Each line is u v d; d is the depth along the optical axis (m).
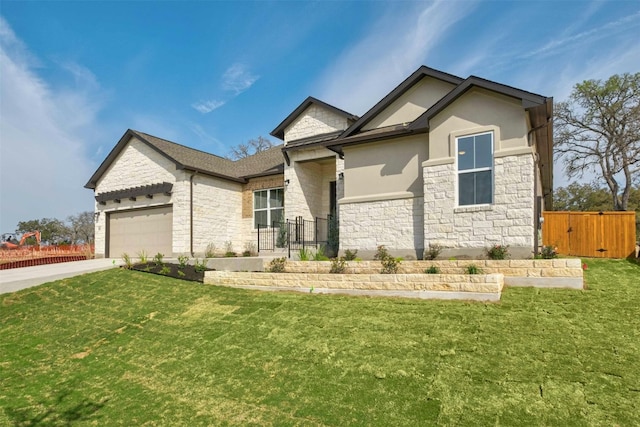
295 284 9.16
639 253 12.39
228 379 5.25
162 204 16.44
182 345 6.55
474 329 5.71
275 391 4.79
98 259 17.47
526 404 3.91
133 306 8.87
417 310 6.76
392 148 11.64
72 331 7.84
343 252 12.10
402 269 9.38
